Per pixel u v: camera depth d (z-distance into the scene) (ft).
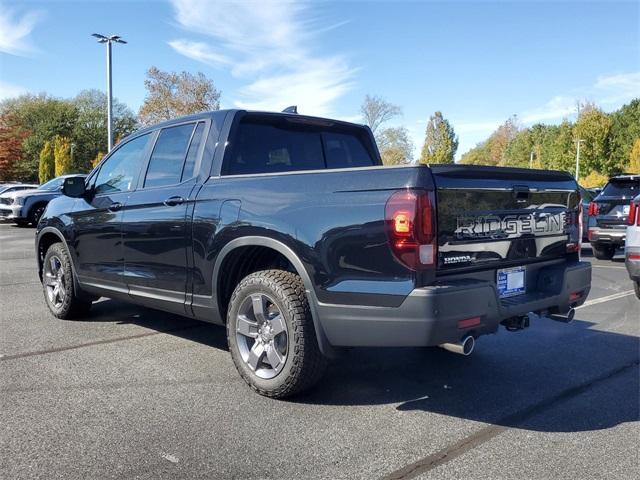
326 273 10.99
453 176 10.68
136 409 11.64
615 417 11.55
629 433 10.78
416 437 10.53
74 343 16.43
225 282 13.34
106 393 12.50
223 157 13.80
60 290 19.20
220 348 16.03
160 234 14.48
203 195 13.46
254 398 12.34
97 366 14.37
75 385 12.98
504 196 11.91
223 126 14.15
